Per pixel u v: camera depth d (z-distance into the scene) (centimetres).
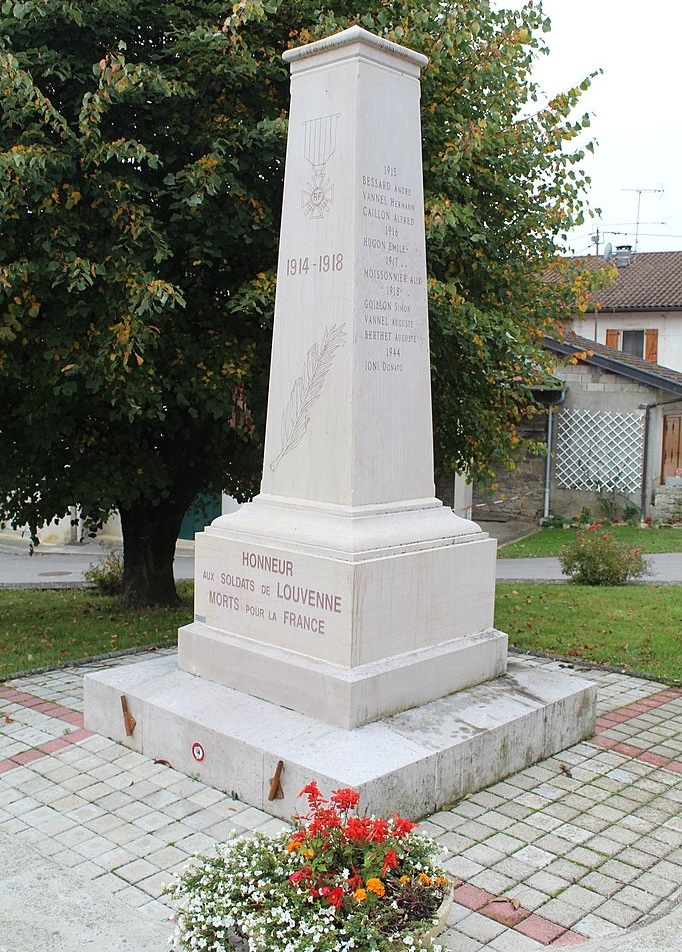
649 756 600
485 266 982
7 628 1022
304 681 541
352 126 553
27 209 802
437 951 327
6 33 806
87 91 822
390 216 573
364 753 491
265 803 502
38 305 804
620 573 1340
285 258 594
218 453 1051
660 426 2189
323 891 342
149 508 1112
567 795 534
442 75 921
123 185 793
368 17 846
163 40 887
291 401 590
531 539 1984
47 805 517
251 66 820
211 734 532
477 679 606
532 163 1012
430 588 577
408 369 589
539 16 1030
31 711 677
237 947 355
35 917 404
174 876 421
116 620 1045
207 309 929
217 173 808
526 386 1162
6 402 945
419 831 429
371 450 562
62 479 974
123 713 591
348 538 538
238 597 600
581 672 815
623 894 430
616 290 2931
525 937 393
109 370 794
